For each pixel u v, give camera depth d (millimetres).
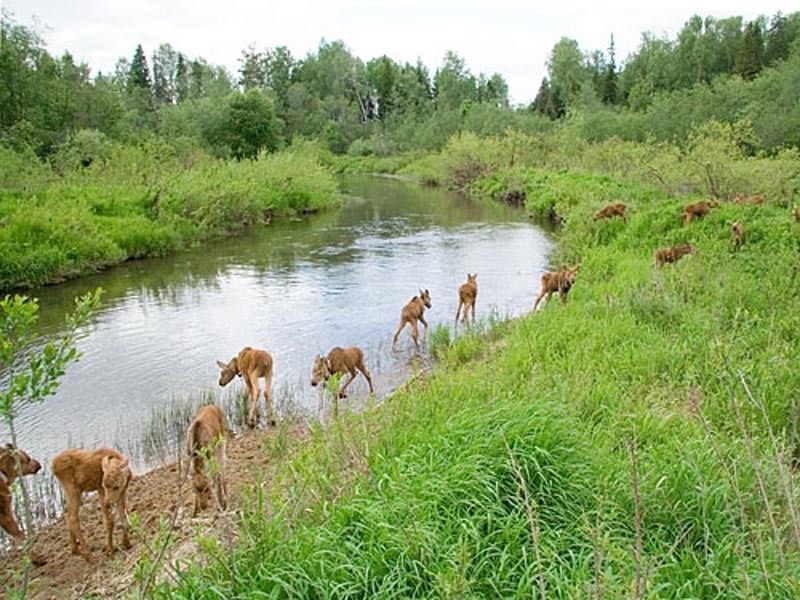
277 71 98500
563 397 7016
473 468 5445
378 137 80938
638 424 6719
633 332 10422
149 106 75188
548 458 5570
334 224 31609
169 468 8570
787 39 71562
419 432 6590
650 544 4930
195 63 99062
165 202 27188
